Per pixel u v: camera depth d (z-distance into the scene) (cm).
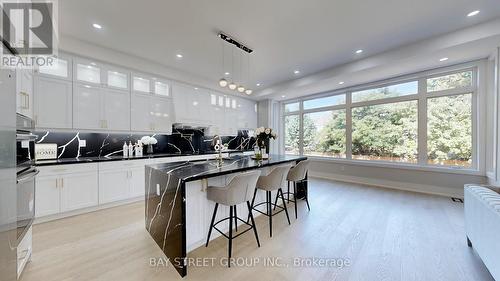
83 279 163
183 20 264
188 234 207
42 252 201
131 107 390
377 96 489
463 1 229
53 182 280
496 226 145
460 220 279
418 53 323
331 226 265
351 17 260
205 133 567
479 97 355
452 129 394
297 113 670
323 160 587
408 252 204
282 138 711
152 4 231
